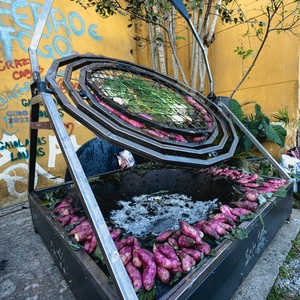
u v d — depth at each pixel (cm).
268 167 225
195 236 88
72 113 84
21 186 241
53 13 267
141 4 248
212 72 316
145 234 126
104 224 68
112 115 87
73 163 76
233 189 151
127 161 260
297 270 119
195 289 70
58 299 101
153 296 68
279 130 237
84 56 132
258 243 114
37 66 117
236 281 96
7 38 231
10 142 234
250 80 280
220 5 244
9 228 174
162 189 203
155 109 111
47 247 135
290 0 235
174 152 83
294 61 241
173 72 319
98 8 256
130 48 369
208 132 105
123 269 62
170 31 276
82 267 83
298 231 150
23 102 243
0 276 117
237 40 285
